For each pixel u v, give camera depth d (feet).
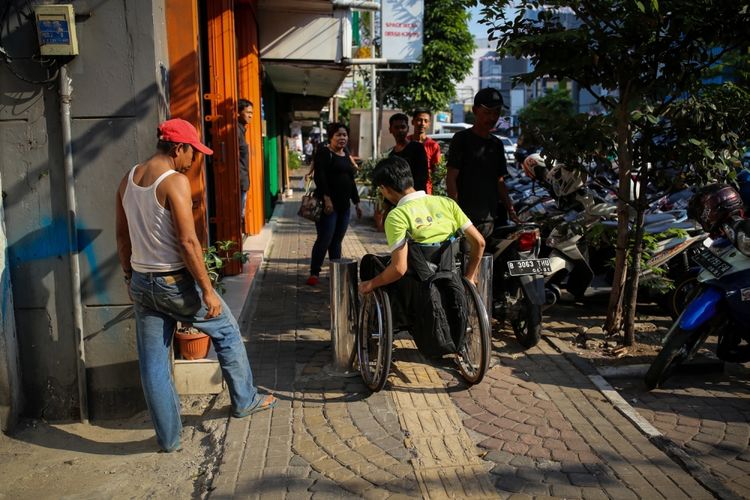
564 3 14.90
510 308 17.28
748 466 11.25
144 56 13.08
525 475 11.04
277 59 34.58
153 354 12.21
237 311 19.01
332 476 11.07
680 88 15.06
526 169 21.49
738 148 15.40
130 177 11.91
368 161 49.57
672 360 14.01
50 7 12.46
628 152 16.21
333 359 15.75
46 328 13.76
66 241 13.47
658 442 12.01
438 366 16.03
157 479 11.64
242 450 12.03
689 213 15.24
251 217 33.09
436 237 13.99
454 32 58.90
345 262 15.39
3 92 13.00
